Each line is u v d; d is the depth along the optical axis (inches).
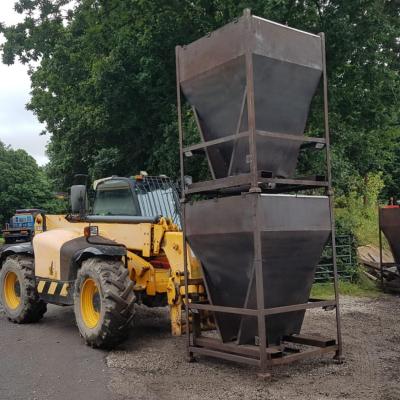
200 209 237.1
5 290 374.0
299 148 243.3
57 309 416.2
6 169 2265.0
